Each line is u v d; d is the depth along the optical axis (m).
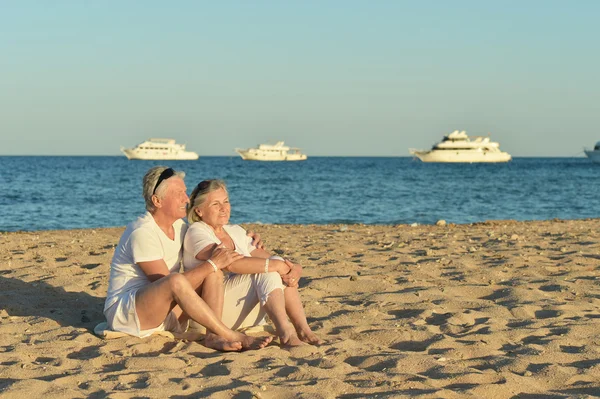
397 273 7.08
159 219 4.56
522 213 23.55
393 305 5.63
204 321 4.35
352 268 7.38
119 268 4.60
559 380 3.71
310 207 26.06
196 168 92.12
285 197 32.25
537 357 4.12
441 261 7.79
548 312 5.41
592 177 60.91
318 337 4.63
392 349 4.44
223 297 4.55
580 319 5.15
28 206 24.94
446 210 24.62
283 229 12.72
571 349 4.35
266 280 4.58
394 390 3.48
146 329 4.49
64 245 9.34
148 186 4.47
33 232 12.30
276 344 4.57
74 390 3.42
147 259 4.46
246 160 160.88
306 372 3.75
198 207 4.66
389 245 9.50
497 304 5.69
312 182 49.38
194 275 4.39
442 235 11.12
